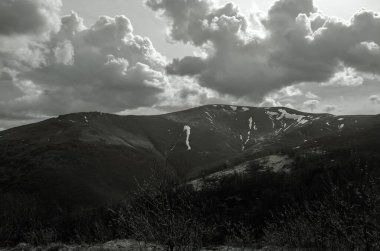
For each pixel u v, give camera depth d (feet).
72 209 490.90
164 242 29.50
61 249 62.08
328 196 42.83
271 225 53.72
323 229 44.16
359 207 39.29
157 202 28.84
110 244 47.73
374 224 38.60
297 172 385.09
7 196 505.25
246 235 51.13
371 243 38.55
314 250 45.21
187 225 29.53
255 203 276.00
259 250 50.93
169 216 29.35
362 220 38.91
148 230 29.40
